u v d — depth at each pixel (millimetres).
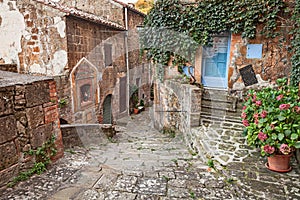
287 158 2523
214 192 2189
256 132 2639
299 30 4047
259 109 2848
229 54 5102
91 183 2342
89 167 2742
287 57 4578
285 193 2168
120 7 8031
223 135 3643
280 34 4539
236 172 2566
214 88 5242
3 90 2096
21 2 5621
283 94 3002
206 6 4859
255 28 4676
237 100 4805
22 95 2297
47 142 2680
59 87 5500
